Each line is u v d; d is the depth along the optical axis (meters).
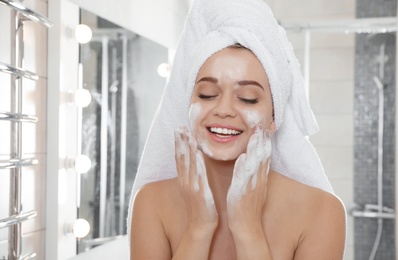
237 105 0.68
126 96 1.53
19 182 1.02
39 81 1.22
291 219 0.75
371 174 2.23
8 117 0.94
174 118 0.79
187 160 0.70
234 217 0.69
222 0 0.70
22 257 1.05
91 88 1.39
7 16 1.07
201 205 0.70
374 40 2.22
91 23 1.38
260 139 0.68
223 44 0.69
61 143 1.27
